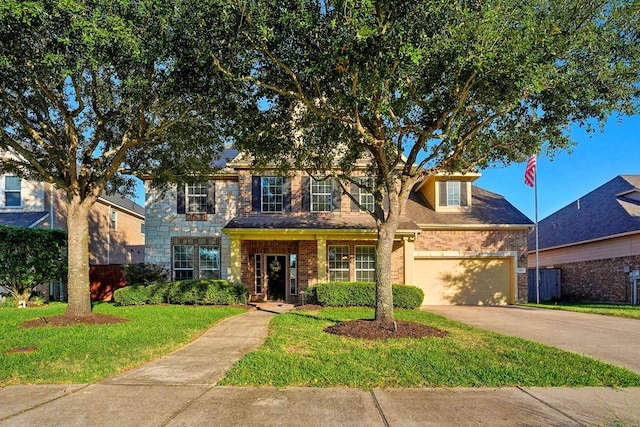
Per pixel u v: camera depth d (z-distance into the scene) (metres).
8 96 9.91
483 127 9.84
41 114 11.49
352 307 14.30
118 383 5.46
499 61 7.07
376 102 8.04
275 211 16.91
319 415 4.38
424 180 19.00
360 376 5.64
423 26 6.91
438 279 17.59
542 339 8.71
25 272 14.45
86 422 4.20
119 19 6.95
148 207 17.36
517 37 6.89
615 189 21.67
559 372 5.90
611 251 18.58
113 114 10.75
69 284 10.57
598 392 5.17
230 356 7.00
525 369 6.02
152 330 9.02
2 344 7.46
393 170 9.38
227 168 17.47
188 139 11.73
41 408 4.57
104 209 22.23
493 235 17.66
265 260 17.38
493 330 9.82
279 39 7.38
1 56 7.33
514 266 17.58
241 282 15.72
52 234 15.36
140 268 15.81
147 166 12.77
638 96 8.22
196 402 4.76
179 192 17.34
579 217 22.16
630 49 7.75
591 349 7.73
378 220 9.64
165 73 8.59
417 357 6.58
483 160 10.59
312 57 7.56
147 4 7.00
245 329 9.73
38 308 13.46
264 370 5.90
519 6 7.12
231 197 17.41
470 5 7.23
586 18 7.72
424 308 15.65
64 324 9.66
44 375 5.73
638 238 17.12
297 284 16.91
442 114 8.62
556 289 21.52
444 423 4.20
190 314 11.79
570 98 8.28
